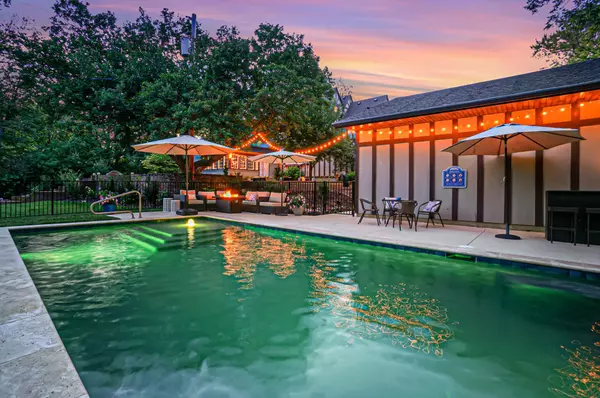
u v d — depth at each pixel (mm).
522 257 5066
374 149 10375
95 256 5871
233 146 15398
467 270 4938
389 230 7887
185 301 3770
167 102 14203
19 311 2904
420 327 3111
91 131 14906
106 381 2248
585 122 7188
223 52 14438
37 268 5105
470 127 8617
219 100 13766
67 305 3637
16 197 15227
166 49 18672
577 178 7289
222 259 5680
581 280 4418
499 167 8250
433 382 2264
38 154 16188
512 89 7395
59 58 15070
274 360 2553
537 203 7746
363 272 4887
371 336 2939
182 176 16469
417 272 4867
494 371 2396
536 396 2111
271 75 14727
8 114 13781
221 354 2631
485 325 3137
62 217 9812
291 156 12242
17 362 2051
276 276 4715
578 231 6125
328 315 3391
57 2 16922
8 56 14438
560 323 3188
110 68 14820
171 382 2248
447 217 9031
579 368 2426
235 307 3596
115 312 3451
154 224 9750
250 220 9789
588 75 6625
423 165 9422
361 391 2164
